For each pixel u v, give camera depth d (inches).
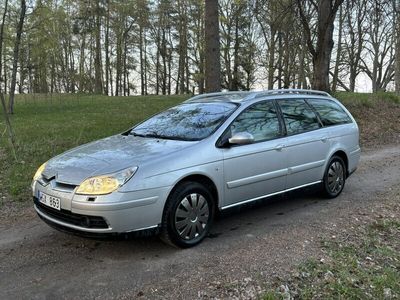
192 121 204.7
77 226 160.1
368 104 698.2
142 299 138.2
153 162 165.9
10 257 170.2
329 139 246.2
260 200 207.9
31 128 502.9
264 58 1450.5
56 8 1187.9
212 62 446.3
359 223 209.9
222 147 188.9
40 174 181.8
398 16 588.1
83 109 767.1
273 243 183.3
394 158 398.3
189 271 156.7
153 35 1904.5
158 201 164.1
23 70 1015.0
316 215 222.8
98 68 1705.2
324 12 595.8
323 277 151.8
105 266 161.5
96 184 157.2
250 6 658.2
